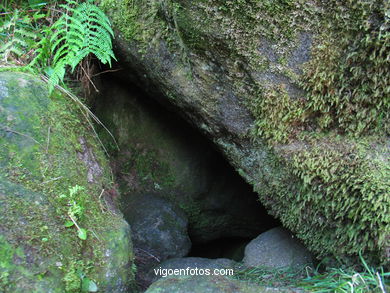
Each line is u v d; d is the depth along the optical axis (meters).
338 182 1.80
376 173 1.69
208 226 3.48
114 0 2.30
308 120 1.99
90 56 2.65
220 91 2.19
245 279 2.12
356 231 1.77
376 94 1.74
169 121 3.30
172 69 2.29
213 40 1.99
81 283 1.55
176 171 3.33
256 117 2.13
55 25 2.21
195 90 2.27
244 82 2.06
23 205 1.54
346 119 1.87
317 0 1.70
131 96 3.22
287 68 1.89
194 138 3.32
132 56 2.45
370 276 1.71
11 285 1.37
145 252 2.75
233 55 1.99
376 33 1.61
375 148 1.78
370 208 1.68
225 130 2.32
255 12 1.80
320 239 1.99
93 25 2.26
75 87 2.63
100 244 1.70
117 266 1.71
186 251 2.94
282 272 2.18
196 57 2.14
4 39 2.32
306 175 1.92
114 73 2.94
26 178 1.63
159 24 2.17
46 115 1.86
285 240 2.41
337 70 1.79
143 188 3.28
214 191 3.39
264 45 1.89
